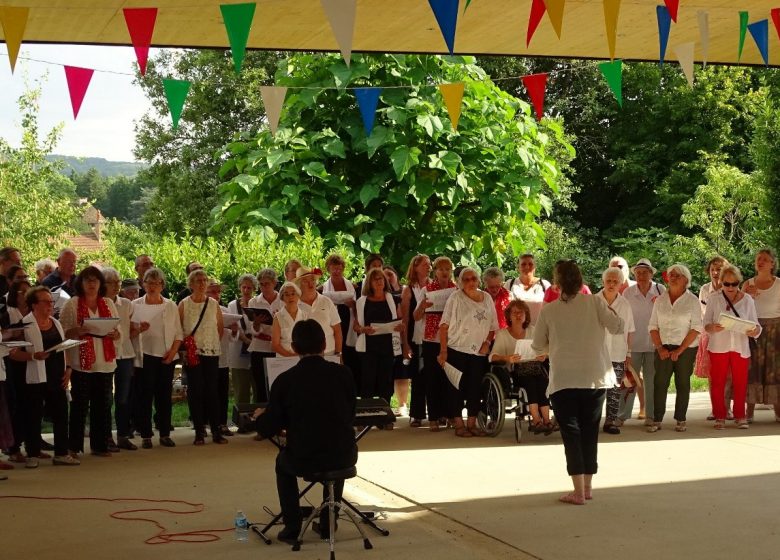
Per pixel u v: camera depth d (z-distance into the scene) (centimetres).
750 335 1171
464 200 1953
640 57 1230
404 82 1862
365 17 1005
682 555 630
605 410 1264
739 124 2967
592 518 734
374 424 699
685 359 1159
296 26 1019
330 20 646
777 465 945
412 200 1911
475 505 783
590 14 1017
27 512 774
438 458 999
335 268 1197
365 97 886
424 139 1872
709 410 1362
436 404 1178
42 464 997
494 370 1135
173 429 1252
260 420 656
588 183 3284
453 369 1120
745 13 909
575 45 1159
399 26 1043
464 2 955
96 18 919
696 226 2839
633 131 3158
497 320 1142
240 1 900
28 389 966
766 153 2158
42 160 2120
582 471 778
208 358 1122
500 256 2020
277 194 1828
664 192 2869
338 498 665
